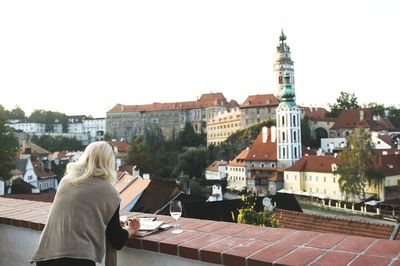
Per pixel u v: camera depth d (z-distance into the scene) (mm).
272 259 3184
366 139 77375
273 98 142375
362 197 76938
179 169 129500
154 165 124938
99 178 3771
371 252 3211
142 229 4234
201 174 129125
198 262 3607
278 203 31953
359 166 75812
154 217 4988
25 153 124500
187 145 161500
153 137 175125
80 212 3533
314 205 77625
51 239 3543
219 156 130625
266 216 14844
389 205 65375
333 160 86812
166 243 3789
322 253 3254
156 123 176250
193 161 131375
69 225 3504
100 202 3600
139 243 3982
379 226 19281
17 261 5281
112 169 3854
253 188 103938
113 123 183500
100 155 3797
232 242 3713
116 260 3920
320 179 87125
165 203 27391
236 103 175250
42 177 86938
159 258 3910
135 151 126125
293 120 106062
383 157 78125
